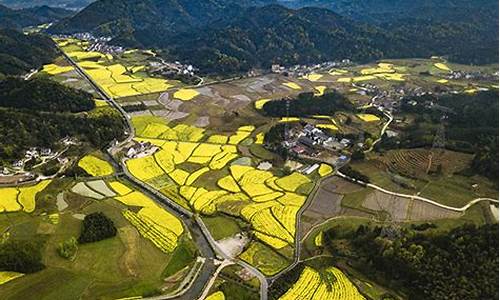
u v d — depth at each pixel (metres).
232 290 113.50
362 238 127.12
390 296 109.38
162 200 155.75
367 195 154.38
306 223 141.50
